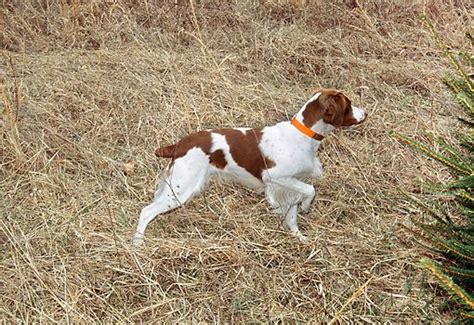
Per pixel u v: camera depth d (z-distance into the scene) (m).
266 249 4.20
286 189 4.28
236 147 4.20
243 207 4.71
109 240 4.19
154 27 7.03
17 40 6.72
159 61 6.36
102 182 4.84
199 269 4.00
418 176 5.01
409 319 3.63
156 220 4.45
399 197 4.75
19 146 5.00
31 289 3.73
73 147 5.20
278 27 7.22
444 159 3.32
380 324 3.60
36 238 4.21
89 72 6.12
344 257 4.14
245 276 3.94
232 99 5.77
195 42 6.79
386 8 7.42
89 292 3.77
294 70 6.48
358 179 4.96
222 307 3.72
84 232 4.26
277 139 4.18
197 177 4.20
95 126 5.46
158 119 5.55
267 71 6.45
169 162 4.68
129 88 5.94
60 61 6.32
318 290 3.85
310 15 7.23
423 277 3.80
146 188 4.84
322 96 4.13
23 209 4.54
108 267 3.94
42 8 7.14
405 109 5.89
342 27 7.12
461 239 3.63
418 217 4.52
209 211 4.60
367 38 6.98
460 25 7.26
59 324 3.54
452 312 3.60
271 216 4.59
